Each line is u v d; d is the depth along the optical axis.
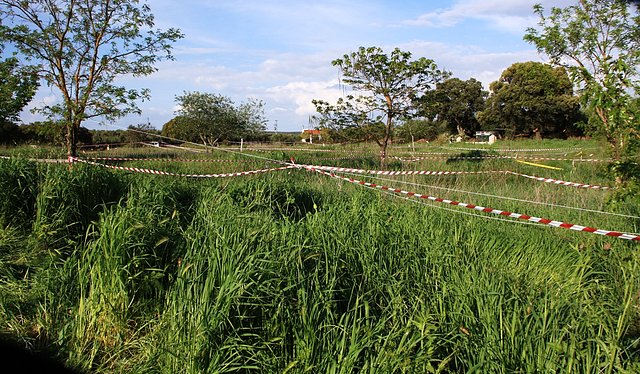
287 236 5.54
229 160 17.34
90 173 8.27
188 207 8.16
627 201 8.68
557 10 10.60
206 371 4.00
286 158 17.80
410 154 21.89
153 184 8.59
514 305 4.61
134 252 5.44
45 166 8.62
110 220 5.77
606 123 7.06
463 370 4.23
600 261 6.43
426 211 7.88
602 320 4.42
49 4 14.13
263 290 4.55
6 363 4.51
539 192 10.54
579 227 5.68
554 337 4.25
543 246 6.76
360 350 3.95
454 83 65.31
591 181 13.03
